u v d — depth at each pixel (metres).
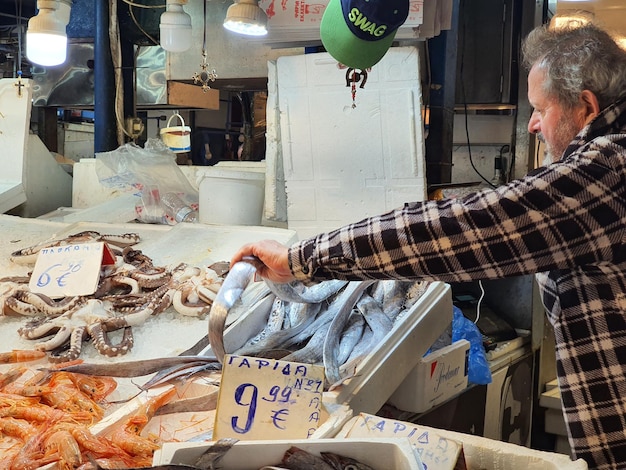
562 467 1.33
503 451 1.41
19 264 2.87
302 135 3.09
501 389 3.70
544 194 1.35
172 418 1.75
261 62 4.23
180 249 2.90
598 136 1.47
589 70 1.50
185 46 3.68
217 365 1.93
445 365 2.33
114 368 1.84
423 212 1.42
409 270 1.43
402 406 2.23
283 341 2.11
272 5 2.99
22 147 4.10
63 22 3.54
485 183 5.09
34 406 1.68
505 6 4.82
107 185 3.63
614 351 1.50
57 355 2.15
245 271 1.80
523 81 4.92
